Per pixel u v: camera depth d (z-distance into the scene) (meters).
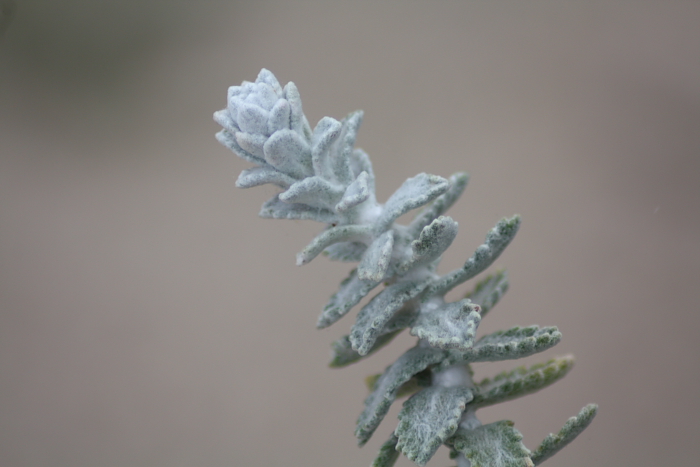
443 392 0.23
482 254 0.23
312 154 0.23
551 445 0.23
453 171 0.39
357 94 0.42
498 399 0.23
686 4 0.42
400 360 0.23
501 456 0.22
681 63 0.40
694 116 0.39
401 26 0.44
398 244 0.23
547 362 0.24
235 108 0.23
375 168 0.40
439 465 0.33
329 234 0.23
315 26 0.45
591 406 0.22
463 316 0.22
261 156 0.23
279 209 0.23
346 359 0.24
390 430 0.36
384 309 0.23
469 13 0.44
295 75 0.44
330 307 0.23
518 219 0.23
